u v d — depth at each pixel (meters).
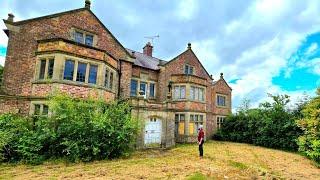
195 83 24.84
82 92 15.60
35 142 12.38
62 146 13.11
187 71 27.28
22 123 13.23
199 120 25.02
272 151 20.48
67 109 13.10
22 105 15.20
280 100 25.02
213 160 14.44
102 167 11.42
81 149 12.80
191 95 24.62
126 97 20.06
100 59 16.66
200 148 15.61
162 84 24.45
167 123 20.12
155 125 19.42
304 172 12.27
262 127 24.73
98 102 14.47
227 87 33.28
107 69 17.66
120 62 20.52
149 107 18.98
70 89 15.09
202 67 29.05
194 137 24.05
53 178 9.14
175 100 24.53
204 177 9.86
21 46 15.93
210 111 29.78
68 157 12.91
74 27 18.14
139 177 9.60
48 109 14.30
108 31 20.08
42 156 12.41
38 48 15.71
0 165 11.35
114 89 18.64
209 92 29.67
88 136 13.34
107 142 13.72
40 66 15.61
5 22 15.67
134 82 23.08
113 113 14.52
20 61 15.77
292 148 21.73
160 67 24.73
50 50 15.17
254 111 27.83
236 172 11.33
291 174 11.64
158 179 9.36
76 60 15.61
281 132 22.84
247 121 27.47
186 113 23.86
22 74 15.70
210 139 29.47
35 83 15.31
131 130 14.75
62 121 13.16
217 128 30.98
